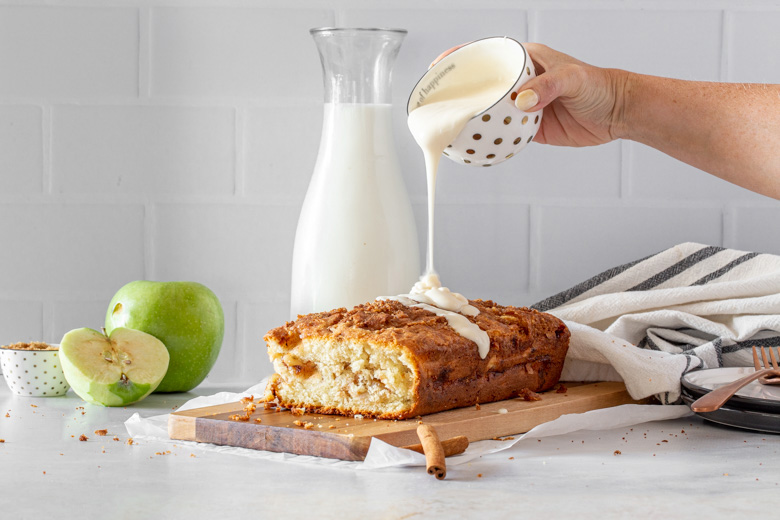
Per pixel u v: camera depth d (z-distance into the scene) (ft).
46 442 3.50
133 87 5.36
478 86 4.04
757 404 3.51
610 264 5.39
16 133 5.37
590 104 4.46
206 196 5.40
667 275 4.96
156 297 4.51
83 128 5.37
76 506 2.64
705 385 3.85
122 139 5.38
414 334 3.54
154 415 4.07
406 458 3.06
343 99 4.60
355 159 4.58
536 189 5.37
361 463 3.15
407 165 5.37
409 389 3.46
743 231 5.36
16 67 5.34
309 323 3.67
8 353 4.49
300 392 3.64
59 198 5.39
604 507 2.64
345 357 3.53
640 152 5.34
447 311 3.93
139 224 5.41
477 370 3.73
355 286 4.50
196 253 5.42
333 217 4.54
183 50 5.35
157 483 2.90
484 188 5.37
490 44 3.99
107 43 5.34
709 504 2.68
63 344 4.22
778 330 4.41
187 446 3.43
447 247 5.38
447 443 3.19
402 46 5.33
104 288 5.43
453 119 3.76
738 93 4.53
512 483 2.91
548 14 5.32
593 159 5.35
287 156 5.40
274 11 5.34
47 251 5.41
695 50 5.33
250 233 5.42
